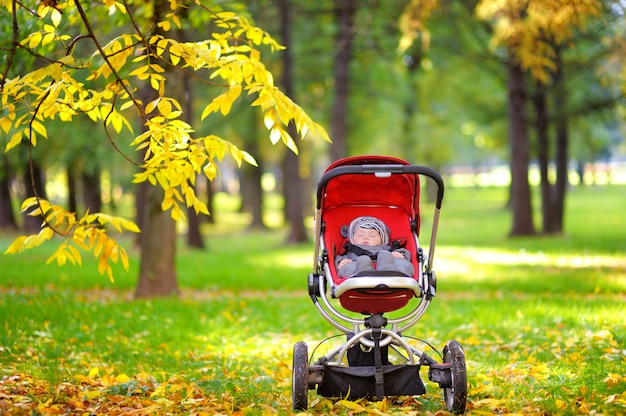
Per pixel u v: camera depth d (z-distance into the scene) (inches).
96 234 203.6
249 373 276.7
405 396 224.4
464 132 2102.6
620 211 1673.2
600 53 843.4
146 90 472.4
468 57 1040.8
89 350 321.4
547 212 1079.0
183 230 1567.4
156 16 340.8
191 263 795.4
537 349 307.0
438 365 201.8
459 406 197.9
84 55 480.1
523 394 224.5
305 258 856.9
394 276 197.3
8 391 223.8
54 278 621.9
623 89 613.9
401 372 208.2
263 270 709.9
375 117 1321.4
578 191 2856.8
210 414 203.6
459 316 410.9
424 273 218.5
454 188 3476.9
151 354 314.8
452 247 976.3
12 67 307.6
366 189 241.8
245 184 2181.3
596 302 433.7
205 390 237.9
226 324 403.9
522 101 1007.0
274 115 195.3
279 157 1604.3
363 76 1126.4
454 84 1289.4
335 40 1014.4
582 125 1129.4
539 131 1019.9
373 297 201.9
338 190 240.2
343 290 198.4
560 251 847.7
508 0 601.6
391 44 1002.1
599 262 725.3
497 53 1051.3
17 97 205.2
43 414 196.9
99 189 1176.2
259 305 477.1
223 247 1143.0
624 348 298.4
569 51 934.4
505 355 304.8
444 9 916.6
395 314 424.8
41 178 1279.5
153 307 450.3
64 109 213.9
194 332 378.3
